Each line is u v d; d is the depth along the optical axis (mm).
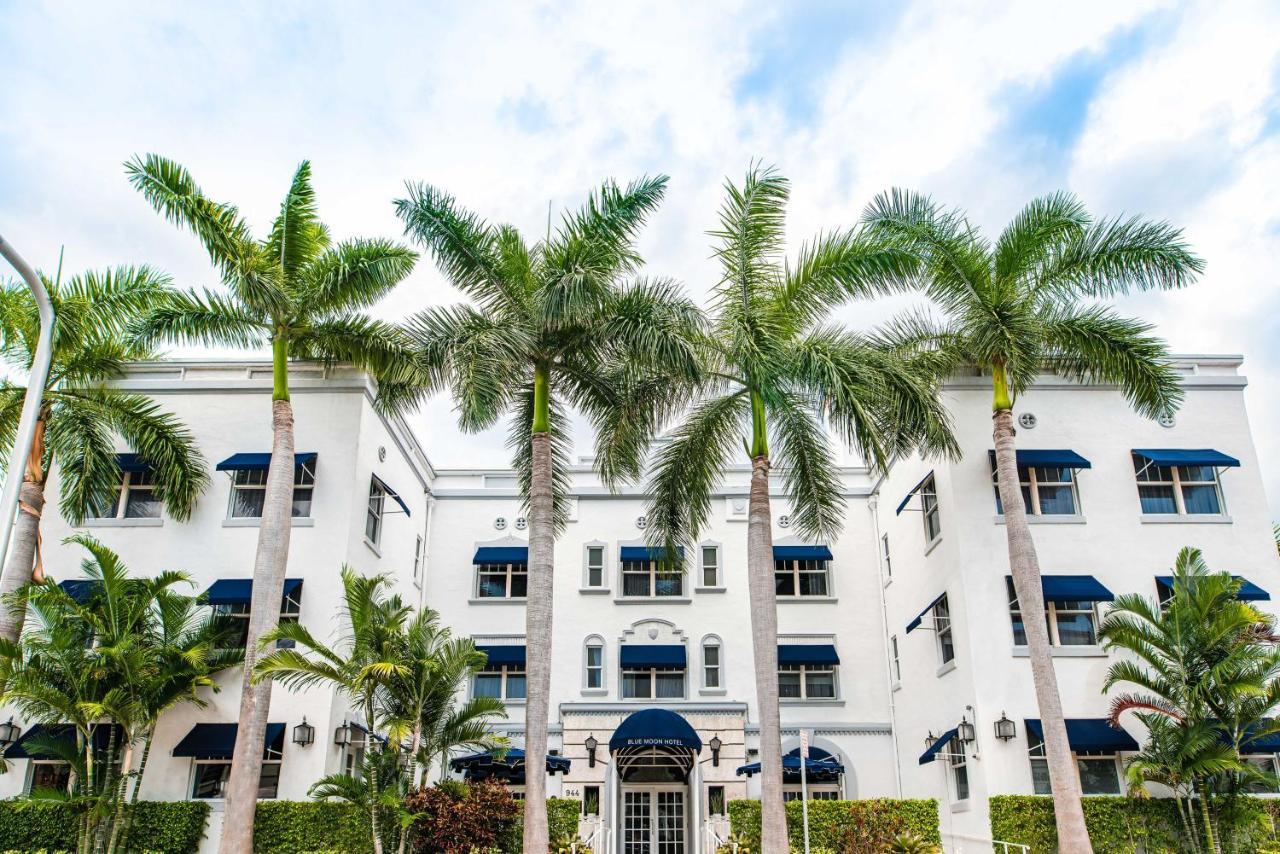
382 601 21141
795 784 25891
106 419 20625
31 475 19594
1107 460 22656
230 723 20297
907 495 25703
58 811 18859
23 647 18359
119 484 22391
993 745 20078
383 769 17938
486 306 18391
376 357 20125
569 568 28516
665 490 20062
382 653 17641
